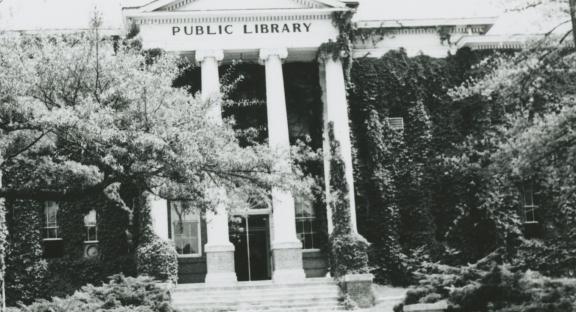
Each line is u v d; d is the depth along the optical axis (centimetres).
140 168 2164
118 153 2117
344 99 4084
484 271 1850
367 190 4266
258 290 3669
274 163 2361
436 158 4238
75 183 2344
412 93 4362
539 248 2312
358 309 3512
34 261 3978
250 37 4056
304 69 4347
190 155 2158
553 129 2380
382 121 4319
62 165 2314
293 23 4097
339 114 4053
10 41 2183
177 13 3975
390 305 3594
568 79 2498
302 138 4300
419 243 4172
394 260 4147
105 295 2464
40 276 3969
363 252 3825
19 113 2100
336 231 3884
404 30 4422
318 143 4278
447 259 4181
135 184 2286
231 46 4031
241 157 2308
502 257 3922
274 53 4053
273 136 3969
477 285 1681
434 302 1828
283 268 3872
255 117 4284
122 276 2583
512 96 2573
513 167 2483
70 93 2208
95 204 4081
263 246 4184
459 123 4344
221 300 3531
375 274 4150
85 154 2228
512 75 2511
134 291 2503
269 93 4022
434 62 4409
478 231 4259
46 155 2350
